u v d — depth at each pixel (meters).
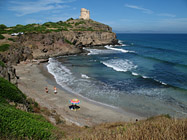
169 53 64.81
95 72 37.91
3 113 8.83
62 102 22.34
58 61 51.56
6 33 62.03
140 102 22.91
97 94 25.66
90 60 52.72
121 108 21.28
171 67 41.72
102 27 109.88
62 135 9.96
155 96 24.64
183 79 32.12
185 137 4.46
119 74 35.97
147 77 33.22
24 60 48.72
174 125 5.37
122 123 13.23
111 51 71.62
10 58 43.94
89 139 6.00
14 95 14.16
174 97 24.14
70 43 73.31
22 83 27.97
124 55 61.12
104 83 30.50
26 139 7.87
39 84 29.16
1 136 7.28
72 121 16.17
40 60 49.47
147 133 4.86
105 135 5.80
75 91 26.75
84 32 83.81
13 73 24.77
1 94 13.27
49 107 18.88
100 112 20.08
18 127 8.24
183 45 96.62
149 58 53.62
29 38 59.34
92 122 17.14
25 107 13.98
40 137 8.48
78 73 37.25
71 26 97.94
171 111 20.11
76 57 58.78
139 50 74.50
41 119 12.12
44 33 65.38
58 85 29.33
